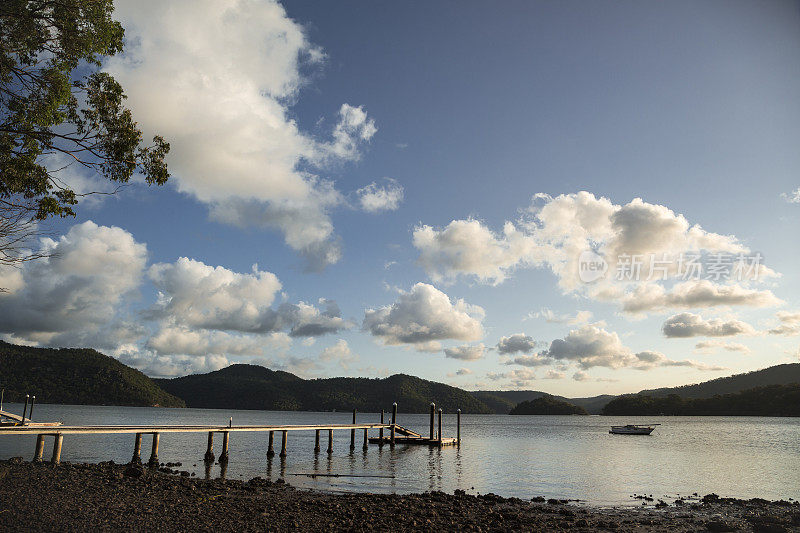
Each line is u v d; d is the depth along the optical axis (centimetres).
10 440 4419
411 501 2100
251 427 3681
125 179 1809
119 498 1656
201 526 1383
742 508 2295
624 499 2559
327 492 2362
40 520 1278
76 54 1672
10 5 1511
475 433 10312
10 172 1652
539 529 1733
